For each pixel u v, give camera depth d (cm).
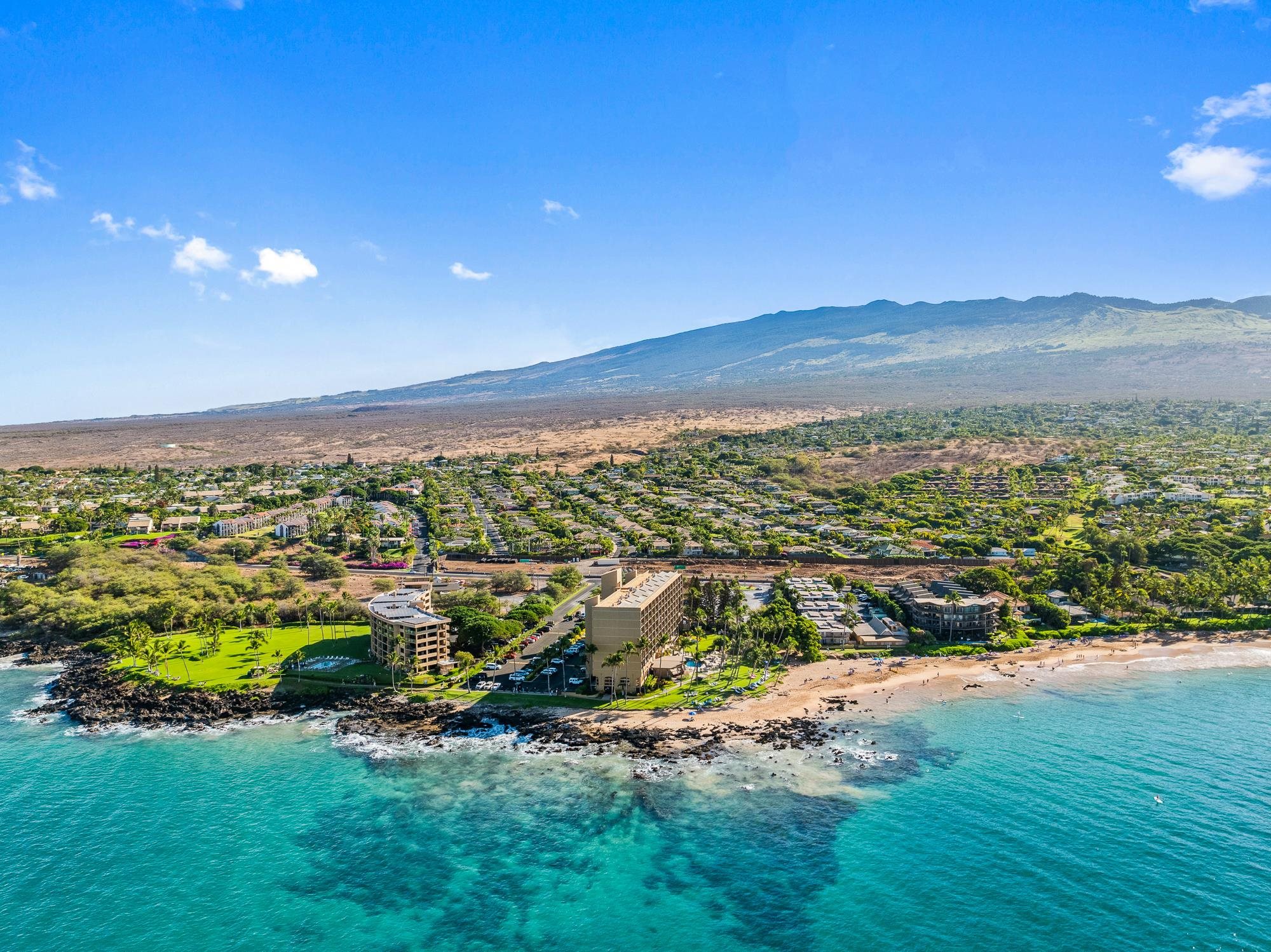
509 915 13888
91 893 14612
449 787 17938
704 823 16338
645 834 16050
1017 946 12744
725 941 13138
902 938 13012
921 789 17338
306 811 17138
